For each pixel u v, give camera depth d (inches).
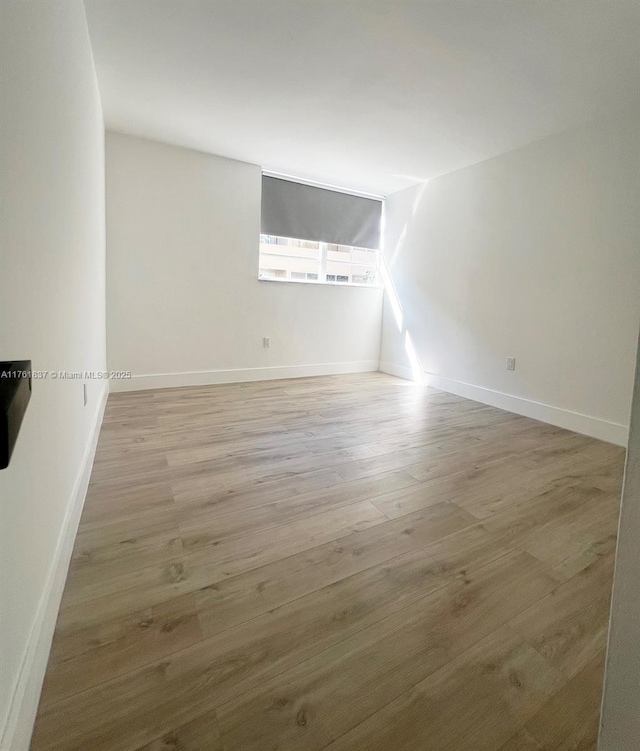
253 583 52.0
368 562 57.2
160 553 57.5
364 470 88.4
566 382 123.7
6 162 29.2
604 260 113.2
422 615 47.8
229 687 37.9
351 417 128.3
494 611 48.8
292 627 45.3
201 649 41.9
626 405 109.7
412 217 182.2
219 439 104.0
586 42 80.0
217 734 33.8
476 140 129.0
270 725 34.7
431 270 172.9
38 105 39.5
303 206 177.2
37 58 39.1
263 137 134.1
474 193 151.3
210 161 152.3
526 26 76.2
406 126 121.6
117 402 134.2
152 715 35.0
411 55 87.0
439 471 89.2
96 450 93.8
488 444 107.6
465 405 146.8
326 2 72.6
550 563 58.4
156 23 80.3
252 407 135.0
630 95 98.8
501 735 34.8
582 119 112.5
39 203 39.9
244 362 172.1
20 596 31.7
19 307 32.6
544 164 126.7
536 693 38.6
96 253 102.5
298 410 133.7
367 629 45.4
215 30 81.7
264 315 173.8
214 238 157.4
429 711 36.6
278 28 80.4
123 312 144.3
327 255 189.6
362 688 38.4
